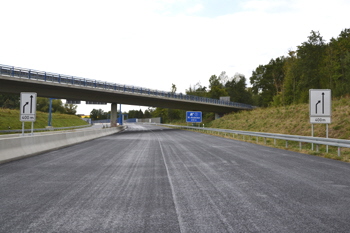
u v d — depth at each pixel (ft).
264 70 330.13
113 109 178.50
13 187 22.35
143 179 25.82
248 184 23.32
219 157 42.83
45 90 133.18
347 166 33.14
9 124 157.99
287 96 257.55
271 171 29.76
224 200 18.37
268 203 17.53
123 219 14.58
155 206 17.03
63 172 29.58
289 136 57.88
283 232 12.68
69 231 12.92
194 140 86.89
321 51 211.82
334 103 110.63
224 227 13.35
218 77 409.08
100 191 21.04
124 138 98.89
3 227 13.42
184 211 15.98
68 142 66.69
